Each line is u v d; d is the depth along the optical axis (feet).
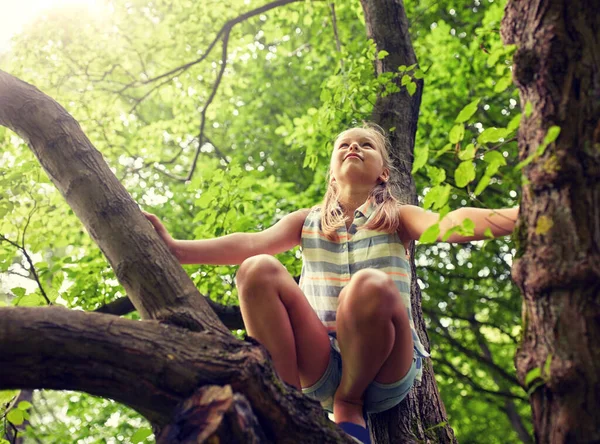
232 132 29.71
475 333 29.78
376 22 13.97
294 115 29.71
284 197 21.44
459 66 23.08
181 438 5.45
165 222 26.04
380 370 7.65
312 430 6.17
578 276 5.79
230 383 5.90
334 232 8.81
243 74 29.99
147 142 23.62
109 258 7.22
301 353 7.66
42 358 5.74
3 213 11.07
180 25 22.98
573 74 6.18
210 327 6.50
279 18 23.85
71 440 18.31
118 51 22.62
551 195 6.09
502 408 29.27
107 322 6.03
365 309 7.07
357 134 9.39
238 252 8.57
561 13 6.25
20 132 8.15
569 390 5.70
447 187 6.36
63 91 21.13
